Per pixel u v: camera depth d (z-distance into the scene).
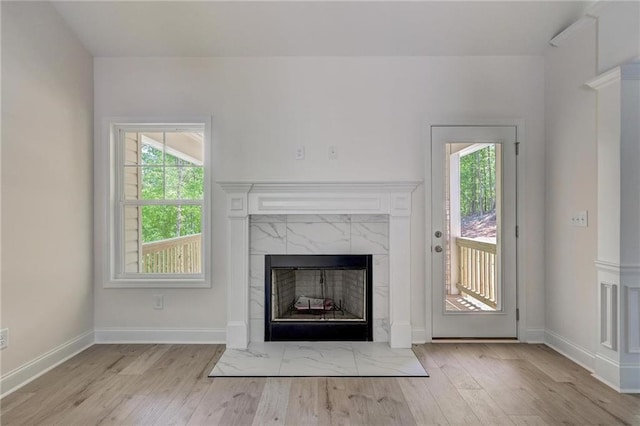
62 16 3.19
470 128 3.62
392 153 3.63
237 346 3.48
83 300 3.48
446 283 3.65
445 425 2.24
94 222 3.65
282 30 3.35
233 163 3.64
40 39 2.97
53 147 3.11
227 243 3.59
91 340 3.60
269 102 3.64
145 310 3.64
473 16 3.21
